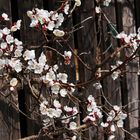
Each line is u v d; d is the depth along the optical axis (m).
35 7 3.45
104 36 3.90
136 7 4.20
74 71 3.68
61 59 3.58
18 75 3.16
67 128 3.38
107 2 3.80
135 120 4.17
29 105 3.40
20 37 3.37
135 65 4.13
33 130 3.45
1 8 3.25
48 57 3.50
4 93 3.25
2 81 3.19
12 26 3.02
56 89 3.16
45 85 3.35
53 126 3.33
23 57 3.05
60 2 3.56
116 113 3.44
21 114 3.45
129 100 4.11
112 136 3.57
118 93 4.03
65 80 3.20
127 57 3.67
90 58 3.81
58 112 3.16
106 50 3.86
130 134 3.86
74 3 3.67
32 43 3.41
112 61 3.94
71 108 3.34
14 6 3.39
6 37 2.92
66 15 3.57
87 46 3.79
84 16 3.77
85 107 3.62
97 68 3.64
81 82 3.74
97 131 3.79
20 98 3.44
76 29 3.55
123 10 4.06
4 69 3.05
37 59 3.41
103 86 3.92
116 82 4.01
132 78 4.14
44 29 3.09
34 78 3.33
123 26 4.06
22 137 3.45
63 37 3.62
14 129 3.33
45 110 3.14
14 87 3.21
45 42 3.29
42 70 3.05
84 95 3.73
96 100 3.83
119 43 4.01
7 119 3.29
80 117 3.73
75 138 3.45
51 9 3.55
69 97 3.50
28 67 3.02
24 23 3.39
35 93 3.38
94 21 3.84
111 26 3.90
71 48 3.57
